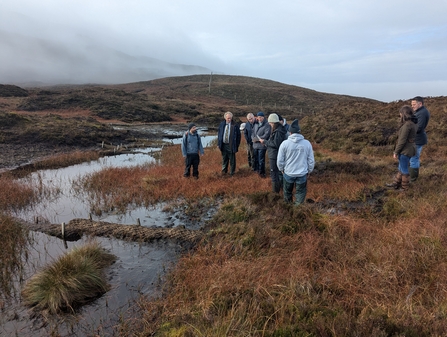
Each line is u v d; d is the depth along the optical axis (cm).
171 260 506
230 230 554
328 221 532
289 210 578
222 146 1009
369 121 1791
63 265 432
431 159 1084
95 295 415
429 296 329
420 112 693
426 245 419
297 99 9306
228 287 368
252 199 668
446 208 554
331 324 274
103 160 1658
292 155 572
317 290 358
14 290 428
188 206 770
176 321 324
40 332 347
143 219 708
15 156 1609
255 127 955
